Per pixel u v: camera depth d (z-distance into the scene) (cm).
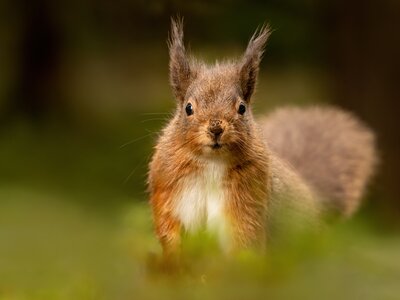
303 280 726
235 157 934
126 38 2500
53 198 1956
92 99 3092
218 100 927
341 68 2222
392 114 2164
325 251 794
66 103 3017
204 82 950
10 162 2339
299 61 2478
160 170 960
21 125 2791
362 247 1022
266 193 959
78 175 2225
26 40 2997
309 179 1247
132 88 3216
